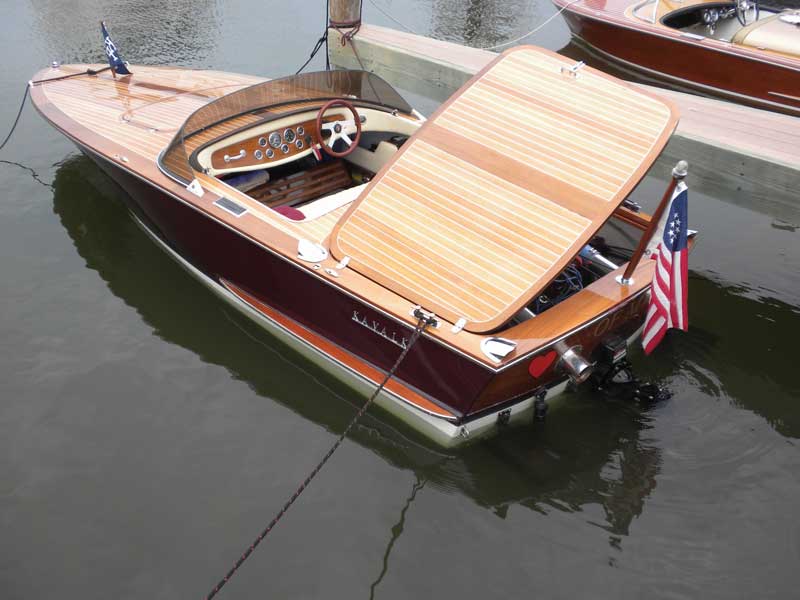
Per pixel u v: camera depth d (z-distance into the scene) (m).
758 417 4.27
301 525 3.54
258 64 8.61
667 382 4.49
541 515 3.63
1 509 3.57
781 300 5.46
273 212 4.36
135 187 4.91
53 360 4.46
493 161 3.77
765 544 3.49
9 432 3.97
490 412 3.83
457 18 10.66
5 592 3.21
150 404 4.21
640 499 3.72
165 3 10.15
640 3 9.80
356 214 3.97
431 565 3.37
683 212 3.21
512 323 3.81
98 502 3.62
